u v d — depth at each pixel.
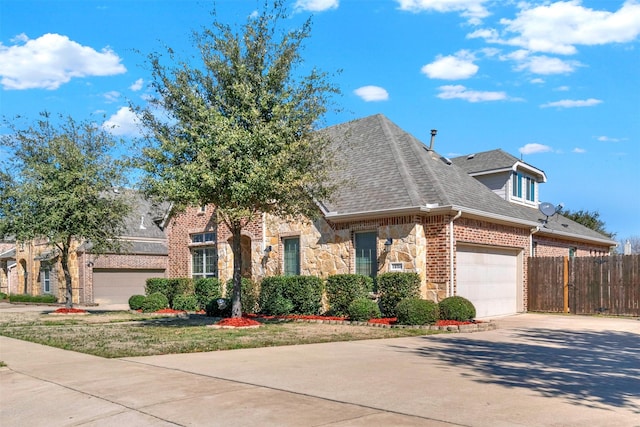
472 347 11.92
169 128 15.39
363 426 5.72
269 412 6.29
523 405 6.67
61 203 20.05
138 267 31.91
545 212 25.48
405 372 8.76
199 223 26.09
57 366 9.50
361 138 22.73
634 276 20.14
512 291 21.94
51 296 32.66
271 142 14.50
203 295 22.75
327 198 16.77
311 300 19.11
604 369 9.41
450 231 17.59
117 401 6.94
